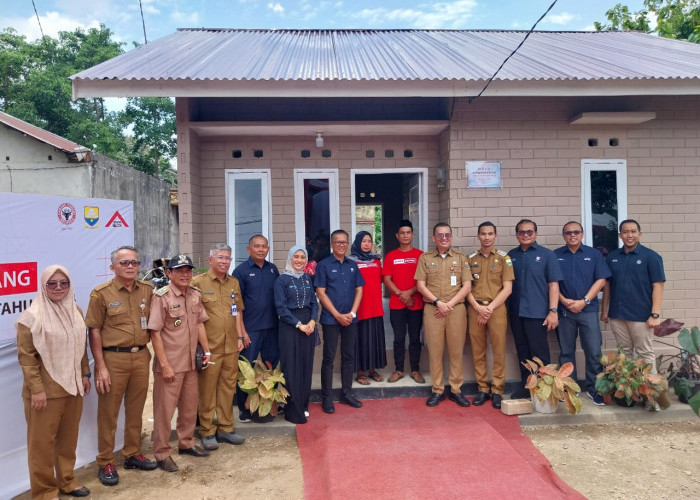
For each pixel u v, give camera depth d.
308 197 5.92
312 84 4.75
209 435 4.29
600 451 4.12
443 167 5.78
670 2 11.16
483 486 3.32
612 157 5.71
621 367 4.71
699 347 4.80
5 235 3.53
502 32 8.10
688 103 5.78
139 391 3.81
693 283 5.75
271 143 5.84
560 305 5.05
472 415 4.68
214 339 4.23
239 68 5.15
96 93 4.65
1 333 3.52
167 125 22.25
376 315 5.16
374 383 5.21
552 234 5.62
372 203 9.78
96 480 3.79
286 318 4.44
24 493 3.66
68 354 3.37
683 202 5.78
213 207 5.81
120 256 3.63
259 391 4.42
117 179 12.85
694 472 3.75
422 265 4.96
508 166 5.58
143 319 3.77
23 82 17.55
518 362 5.38
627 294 4.96
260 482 3.69
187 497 3.50
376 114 5.98
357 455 3.75
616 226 5.74
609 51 6.49
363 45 6.88
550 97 5.62
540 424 4.68
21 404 3.65
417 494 3.23
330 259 4.84
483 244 4.90
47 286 3.32
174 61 5.43
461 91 4.90
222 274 4.31
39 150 11.25
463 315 4.90
